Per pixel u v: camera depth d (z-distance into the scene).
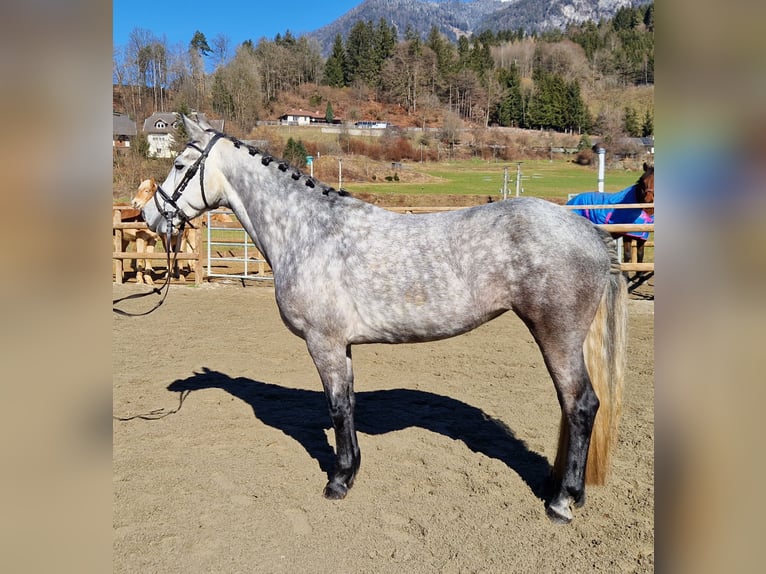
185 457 3.55
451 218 2.86
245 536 2.72
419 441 3.79
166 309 8.04
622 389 2.88
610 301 2.76
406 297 2.78
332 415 3.02
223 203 3.40
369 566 2.50
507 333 6.73
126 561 2.51
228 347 6.16
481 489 3.15
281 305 3.06
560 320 2.58
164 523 2.82
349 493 3.11
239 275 10.92
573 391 2.64
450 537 2.71
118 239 9.93
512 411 4.33
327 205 3.03
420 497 3.07
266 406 4.46
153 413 4.28
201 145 3.30
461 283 2.72
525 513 2.90
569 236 2.62
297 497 3.08
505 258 2.64
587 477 2.99
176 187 3.32
